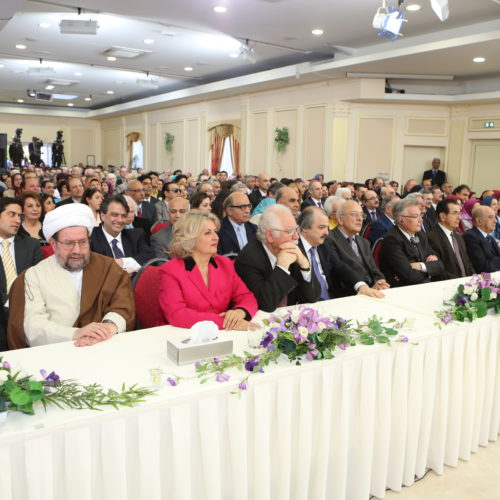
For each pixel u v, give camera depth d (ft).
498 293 7.52
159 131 59.00
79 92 58.03
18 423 4.16
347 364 5.83
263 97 42.86
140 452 4.59
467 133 36.32
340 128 36.47
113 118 70.18
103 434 4.40
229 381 5.02
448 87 35.60
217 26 27.71
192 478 5.02
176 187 21.77
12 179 28.25
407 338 6.31
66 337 6.58
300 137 39.45
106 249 11.96
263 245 8.73
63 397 4.52
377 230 16.01
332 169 36.88
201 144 51.60
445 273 12.46
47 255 11.05
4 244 10.59
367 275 11.93
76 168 34.12
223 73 43.34
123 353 5.84
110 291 7.37
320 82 37.19
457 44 25.46
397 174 37.37
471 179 36.96
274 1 21.81
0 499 4.00
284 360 5.60
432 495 6.61
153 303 8.12
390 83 36.14
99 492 4.53
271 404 5.37
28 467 4.09
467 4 22.03
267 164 42.96
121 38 31.91
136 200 20.89
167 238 13.57
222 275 7.66
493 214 14.33
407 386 6.55
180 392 4.78
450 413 7.17
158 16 26.03
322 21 25.88
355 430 6.18
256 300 7.91
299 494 5.69
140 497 4.67
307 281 8.29
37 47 35.32
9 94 60.80
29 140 71.97
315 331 5.56
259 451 5.29
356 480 6.25
